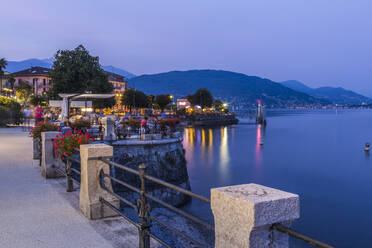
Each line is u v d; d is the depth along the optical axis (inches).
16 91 2829.7
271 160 1818.4
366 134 3560.5
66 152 320.2
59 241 197.6
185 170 975.0
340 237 726.5
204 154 2027.6
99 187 238.8
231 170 1518.2
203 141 2753.4
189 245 546.3
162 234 580.7
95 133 876.6
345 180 1331.2
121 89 4891.7
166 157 888.3
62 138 331.9
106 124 822.5
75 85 1829.5
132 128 1053.2
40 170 435.5
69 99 993.5
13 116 1445.6
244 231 91.5
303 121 6801.2
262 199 90.9
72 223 228.4
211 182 1263.5
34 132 529.0
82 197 251.3
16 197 299.1
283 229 89.4
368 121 6712.6
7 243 194.7
